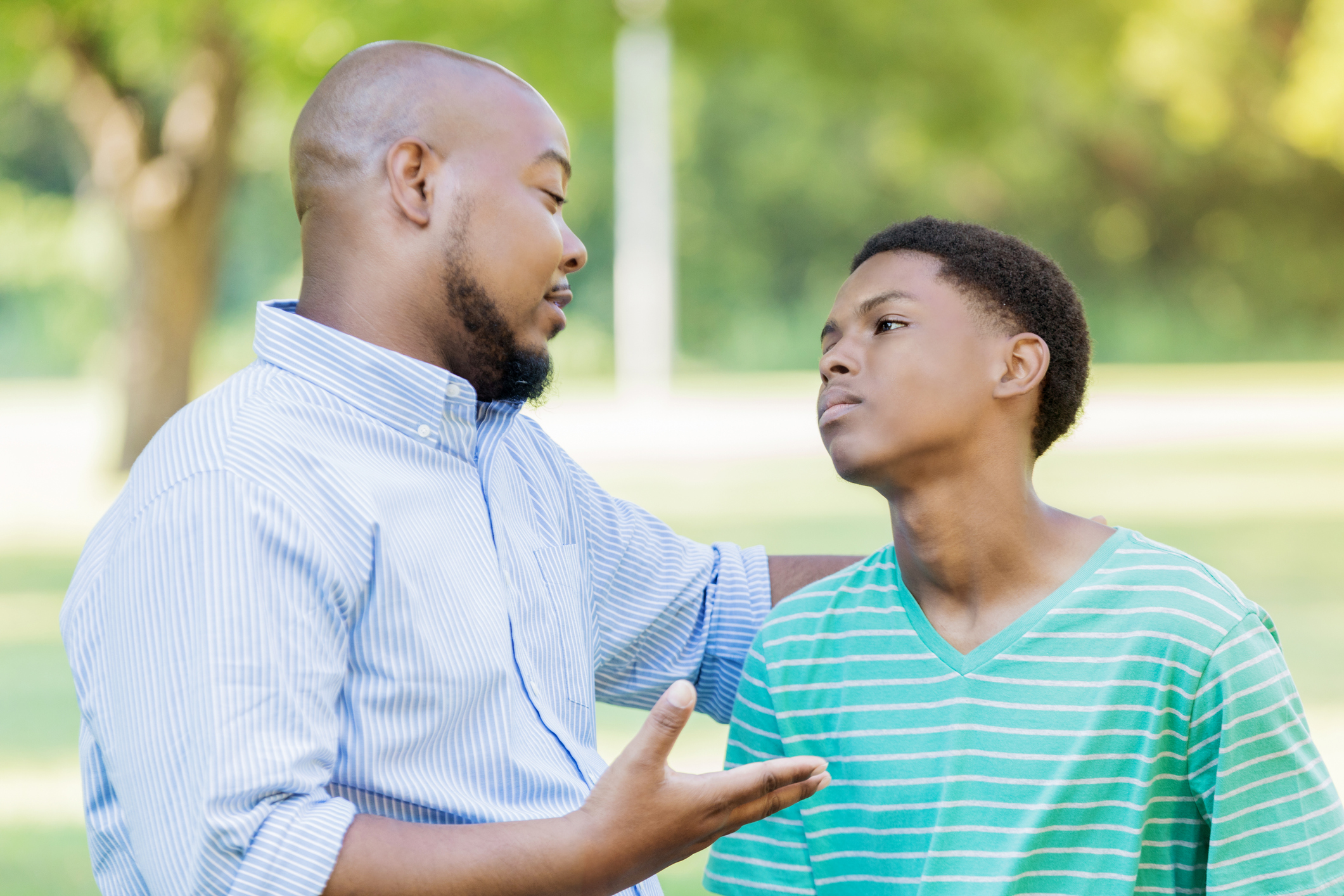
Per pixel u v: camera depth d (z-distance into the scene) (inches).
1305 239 1744.6
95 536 93.4
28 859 190.7
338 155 98.8
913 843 94.9
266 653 81.5
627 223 1232.8
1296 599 360.2
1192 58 1451.8
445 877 79.0
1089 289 1787.6
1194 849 92.0
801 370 1759.4
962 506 95.7
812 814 99.9
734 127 1729.8
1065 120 1574.8
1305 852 87.4
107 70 669.9
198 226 682.2
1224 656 88.7
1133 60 1362.0
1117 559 94.3
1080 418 102.0
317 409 92.8
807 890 100.9
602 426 994.1
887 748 96.6
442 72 99.3
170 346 686.5
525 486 108.0
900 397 94.4
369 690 87.4
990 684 93.7
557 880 80.0
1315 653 298.0
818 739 100.6
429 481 95.3
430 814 88.6
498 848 80.0
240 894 77.9
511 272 99.3
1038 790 91.0
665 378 1227.9
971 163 1620.3
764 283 1807.3
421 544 91.5
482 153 98.7
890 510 99.5
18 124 1568.7
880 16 775.7
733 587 118.3
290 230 1723.7
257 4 573.3
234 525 84.0
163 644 82.3
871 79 799.7
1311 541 458.9
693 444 847.1
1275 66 1497.3
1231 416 1008.2
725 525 499.8
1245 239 1753.2
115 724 83.9
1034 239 1770.4
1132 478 650.2
